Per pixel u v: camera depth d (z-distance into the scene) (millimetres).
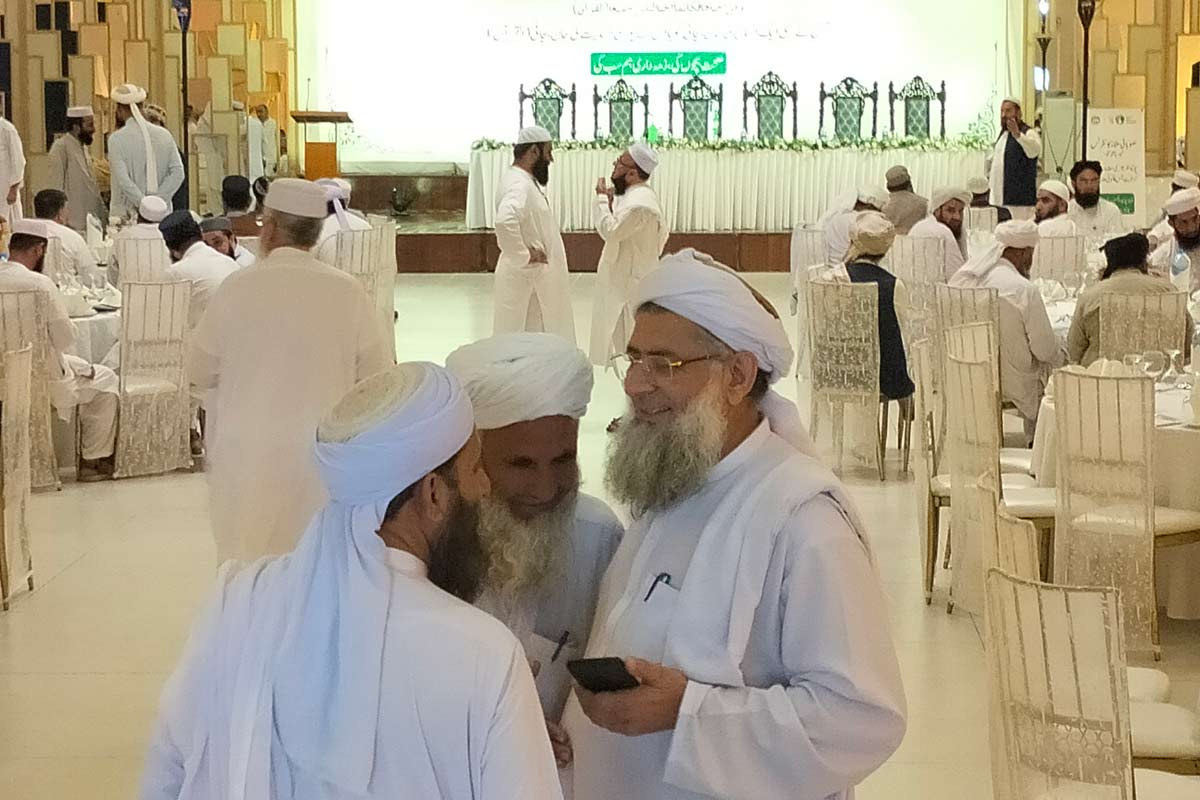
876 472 8383
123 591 6293
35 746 4703
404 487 1791
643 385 2207
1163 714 3451
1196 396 5453
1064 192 11766
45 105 13703
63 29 14344
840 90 20078
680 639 2143
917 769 4488
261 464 4496
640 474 2199
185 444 8609
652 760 2215
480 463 1960
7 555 6215
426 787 1703
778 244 18734
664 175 18656
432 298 16281
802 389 10633
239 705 1744
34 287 7770
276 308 4527
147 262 10594
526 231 9398
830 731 2061
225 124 15992
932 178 18766
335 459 1770
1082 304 7562
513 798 1694
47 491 8078
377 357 4672
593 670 2076
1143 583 4902
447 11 20922
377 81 21031
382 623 1730
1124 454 4824
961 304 7883
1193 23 15906
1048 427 5949
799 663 2107
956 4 20641
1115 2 15797
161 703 1851
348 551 1778
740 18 20719
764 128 19953
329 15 20953
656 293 2197
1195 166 14219
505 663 1729
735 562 2139
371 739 1697
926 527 6043
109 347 8992
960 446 5477
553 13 20859
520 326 9516
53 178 13219
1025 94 20172
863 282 8320
